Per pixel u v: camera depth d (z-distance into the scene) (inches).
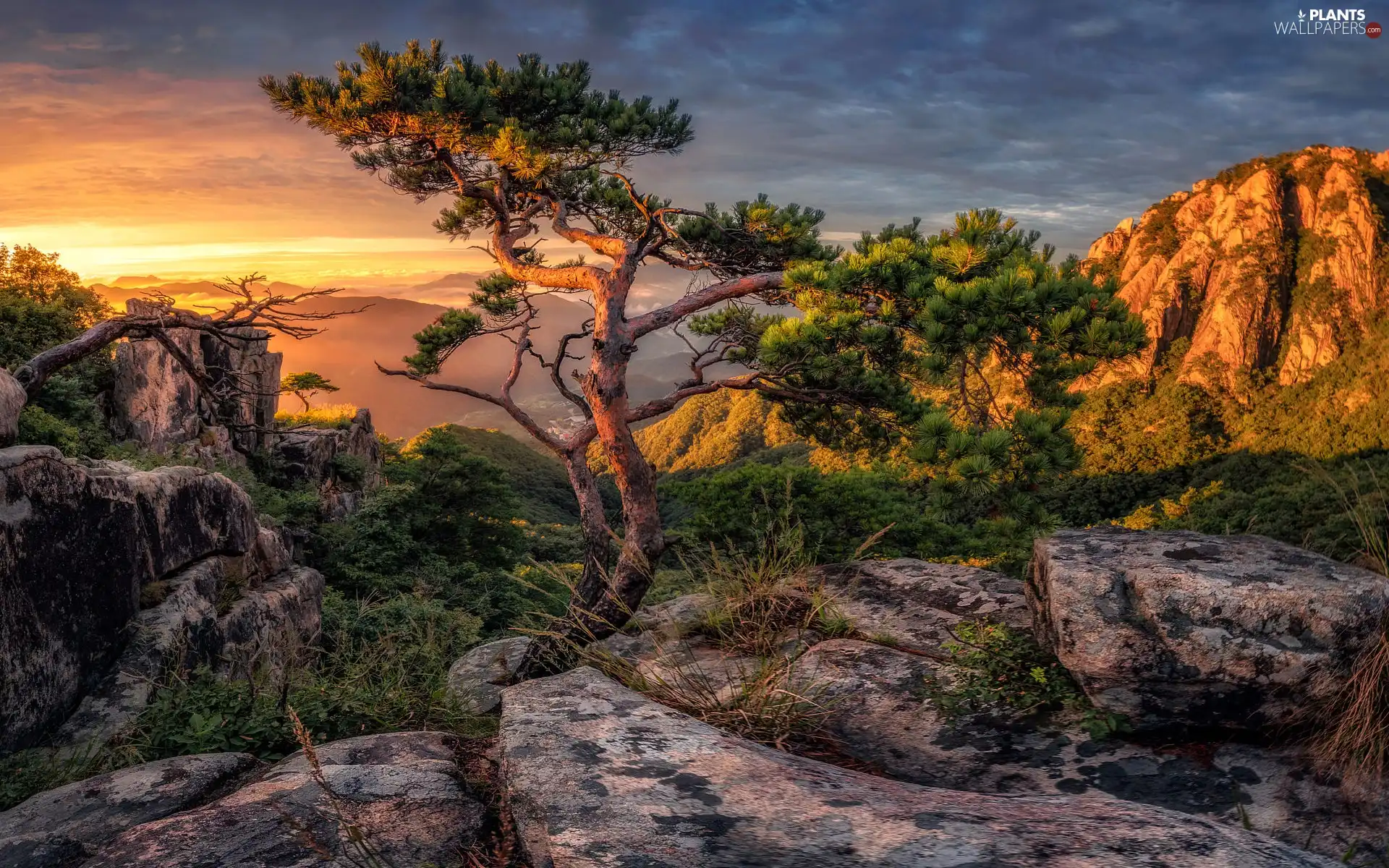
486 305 399.2
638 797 72.3
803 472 662.5
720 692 143.6
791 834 64.5
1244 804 105.1
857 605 183.2
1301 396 5551.2
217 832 77.4
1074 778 115.3
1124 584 128.0
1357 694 109.7
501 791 83.7
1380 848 94.0
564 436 331.3
